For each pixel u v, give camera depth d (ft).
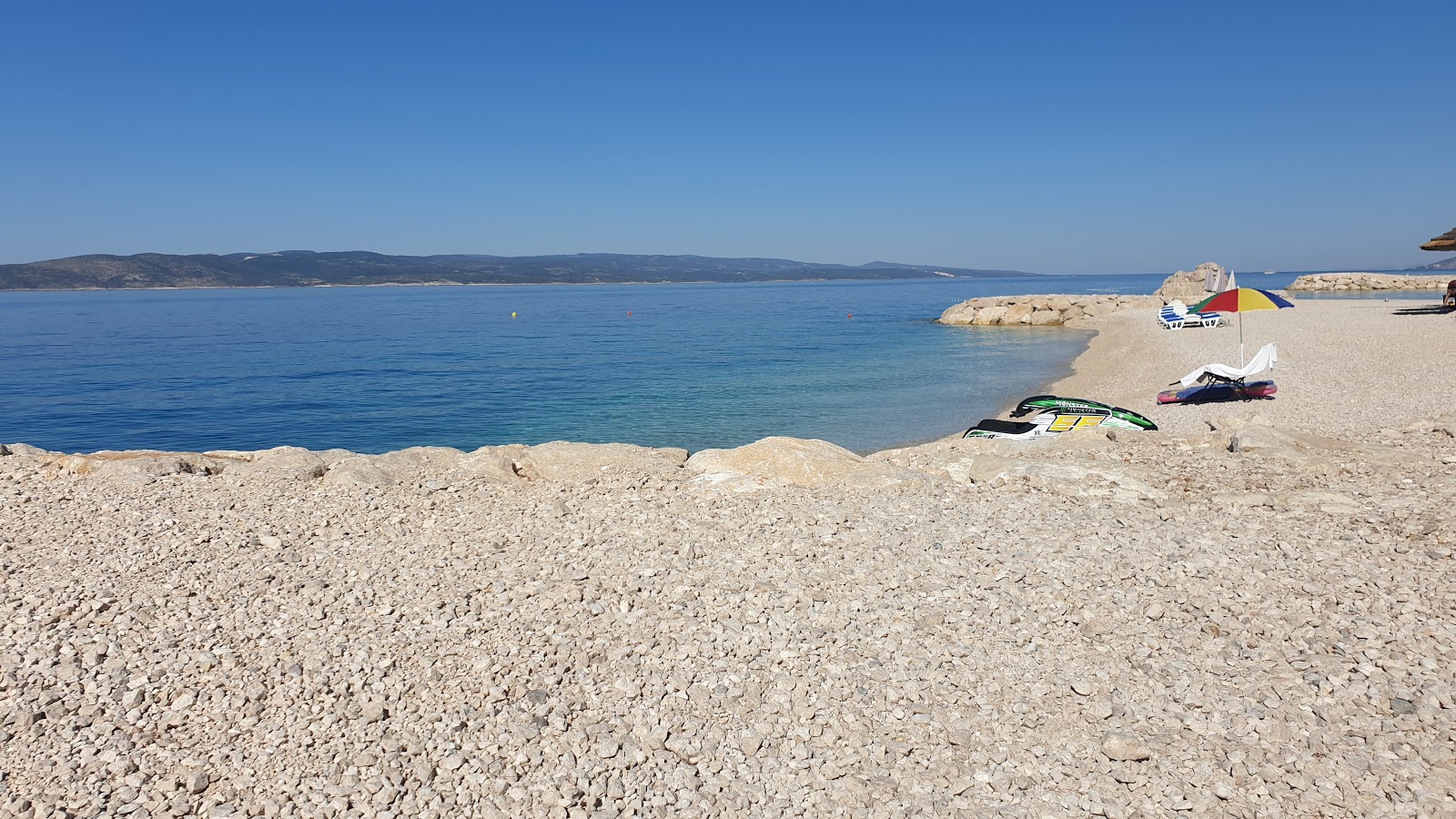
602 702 16.74
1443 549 21.93
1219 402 62.18
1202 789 13.80
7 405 94.99
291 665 18.17
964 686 16.92
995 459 33.04
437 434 77.15
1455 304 119.85
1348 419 51.21
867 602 20.59
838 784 14.34
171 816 13.79
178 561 23.95
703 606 20.59
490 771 14.78
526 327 233.35
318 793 14.25
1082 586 21.03
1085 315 193.06
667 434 73.36
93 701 16.90
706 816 13.65
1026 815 13.48
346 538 26.25
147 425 83.41
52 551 24.62
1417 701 15.55
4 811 13.80
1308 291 261.24
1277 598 19.88
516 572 23.06
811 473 31.22
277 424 83.15
